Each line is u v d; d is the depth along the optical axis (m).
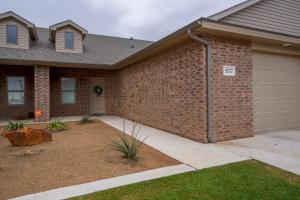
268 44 7.30
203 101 6.14
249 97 6.83
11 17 12.45
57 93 13.45
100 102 14.32
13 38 12.62
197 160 4.68
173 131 7.66
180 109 7.21
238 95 6.63
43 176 3.97
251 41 6.89
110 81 14.29
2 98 12.37
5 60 10.59
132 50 16.52
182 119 7.12
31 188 3.47
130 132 8.09
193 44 6.48
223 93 6.37
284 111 8.05
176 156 4.98
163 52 8.20
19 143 6.21
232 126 6.54
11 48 12.46
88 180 3.75
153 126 9.08
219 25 5.72
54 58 12.50
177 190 3.31
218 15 7.08
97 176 3.92
